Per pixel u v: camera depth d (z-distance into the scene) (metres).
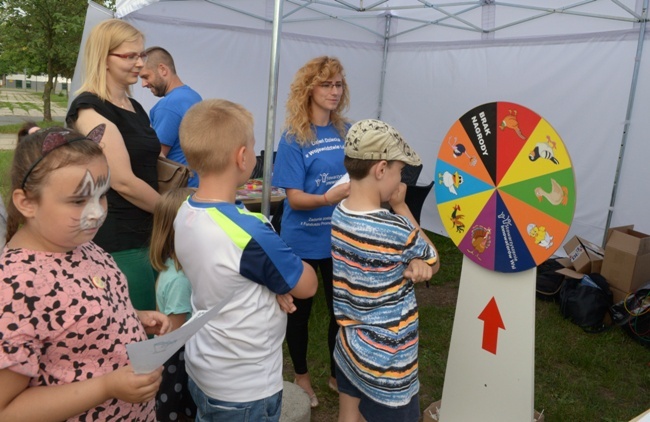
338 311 1.82
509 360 2.07
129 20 4.78
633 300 3.68
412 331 1.74
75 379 1.06
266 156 2.16
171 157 3.13
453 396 2.28
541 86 5.06
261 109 5.99
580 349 3.47
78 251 1.13
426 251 1.69
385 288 1.68
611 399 2.97
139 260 2.06
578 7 4.61
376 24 6.52
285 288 1.42
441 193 2.16
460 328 2.21
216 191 1.44
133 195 1.94
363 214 1.67
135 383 1.02
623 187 4.52
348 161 1.70
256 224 1.39
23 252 1.02
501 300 2.06
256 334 1.44
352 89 6.57
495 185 1.97
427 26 6.10
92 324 1.05
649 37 4.18
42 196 0.99
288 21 5.80
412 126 6.48
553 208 1.82
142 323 1.44
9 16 13.50
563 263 4.36
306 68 2.32
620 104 4.46
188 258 1.43
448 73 5.93
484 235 2.04
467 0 5.29
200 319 1.11
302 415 2.37
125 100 2.09
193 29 5.27
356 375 1.76
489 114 1.94
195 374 1.53
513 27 5.23
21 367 0.95
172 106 3.06
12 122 15.78
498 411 2.12
